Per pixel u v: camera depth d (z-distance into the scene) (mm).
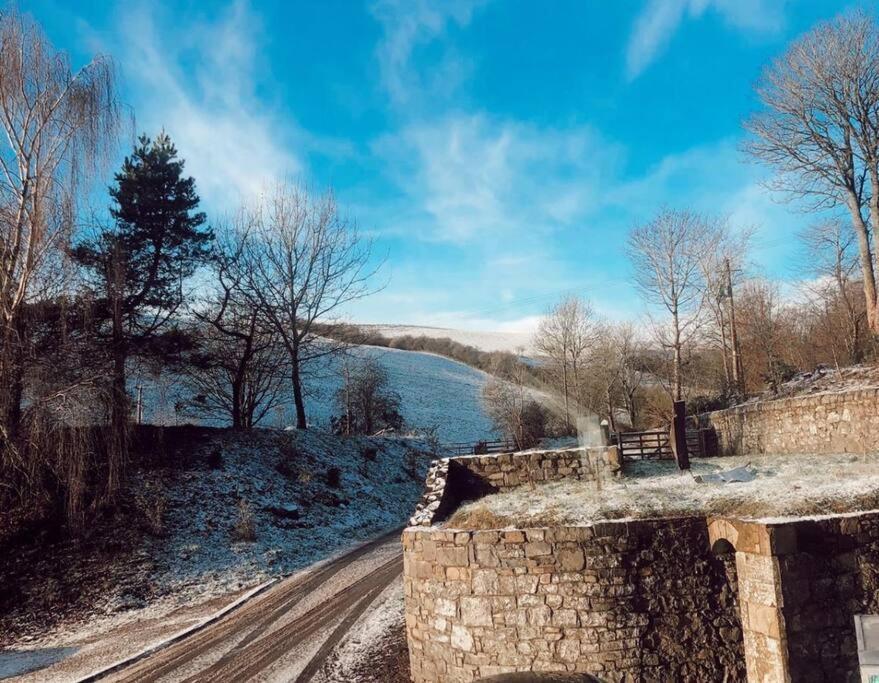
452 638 8852
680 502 9156
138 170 24812
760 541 7309
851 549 7492
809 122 22969
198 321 28078
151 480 20469
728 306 32625
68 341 17266
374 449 31453
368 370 42562
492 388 46312
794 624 7078
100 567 16203
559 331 46750
